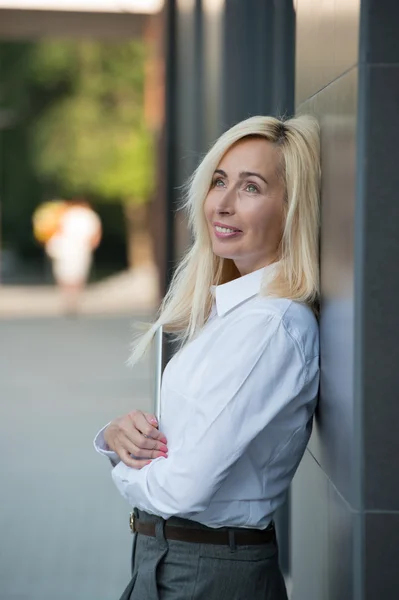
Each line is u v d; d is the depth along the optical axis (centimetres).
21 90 3850
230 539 289
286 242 302
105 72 3803
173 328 338
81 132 3834
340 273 273
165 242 1176
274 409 283
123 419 309
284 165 304
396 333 256
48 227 3256
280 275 302
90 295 2831
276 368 286
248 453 290
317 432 318
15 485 793
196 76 956
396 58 252
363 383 257
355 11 257
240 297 300
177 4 1144
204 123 891
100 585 580
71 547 648
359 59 253
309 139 305
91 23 1694
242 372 283
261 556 291
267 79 594
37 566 612
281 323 289
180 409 292
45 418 1062
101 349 1658
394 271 255
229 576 287
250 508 290
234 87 700
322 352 298
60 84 3869
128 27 1712
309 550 344
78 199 4128
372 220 254
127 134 3834
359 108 253
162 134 1396
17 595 562
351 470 262
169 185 1163
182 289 338
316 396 302
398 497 259
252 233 306
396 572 262
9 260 3869
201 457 278
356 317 257
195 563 288
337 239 277
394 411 257
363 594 262
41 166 3884
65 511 726
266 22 592
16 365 1469
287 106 546
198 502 279
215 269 331
